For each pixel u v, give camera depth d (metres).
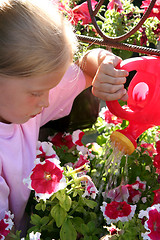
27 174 1.19
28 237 1.06
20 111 0.99
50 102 1.34
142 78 1.10
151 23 1.92
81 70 1.38
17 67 0.87
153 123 1.11
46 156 1.24
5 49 0.87
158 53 1.15
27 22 0.89
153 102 1.07
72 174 1.12
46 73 0.91
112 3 1.95
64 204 1.08
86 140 2.02
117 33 1.93
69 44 0.96
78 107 1.56
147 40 1.93
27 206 1.34
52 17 0.96
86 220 1.25
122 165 1.44
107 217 1.14
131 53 1.88
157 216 1.05
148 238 1.02
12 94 0.93
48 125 1.58
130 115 1.12
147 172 1.47
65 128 1.58
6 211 1.14
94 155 1.44
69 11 1.64
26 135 1.21
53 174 1.04
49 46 0.90
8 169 1.14
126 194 1.31
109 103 1.14
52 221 1.16
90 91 1.55
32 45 0.88
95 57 1.29
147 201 1.38
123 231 1.09
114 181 1.34
